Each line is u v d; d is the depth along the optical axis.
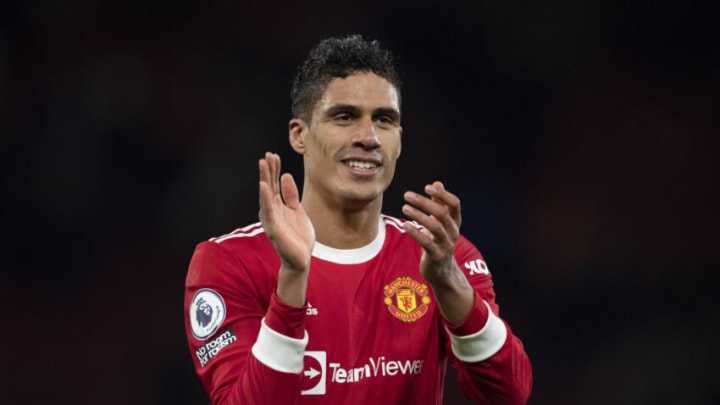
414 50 43.66
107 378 38.06
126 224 39.69
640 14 43.72
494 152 43.09
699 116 43.28
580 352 39.66
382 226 13.34
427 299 12.73
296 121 12.95
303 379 12.02
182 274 39.53
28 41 41.06
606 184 42.62
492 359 11.90
